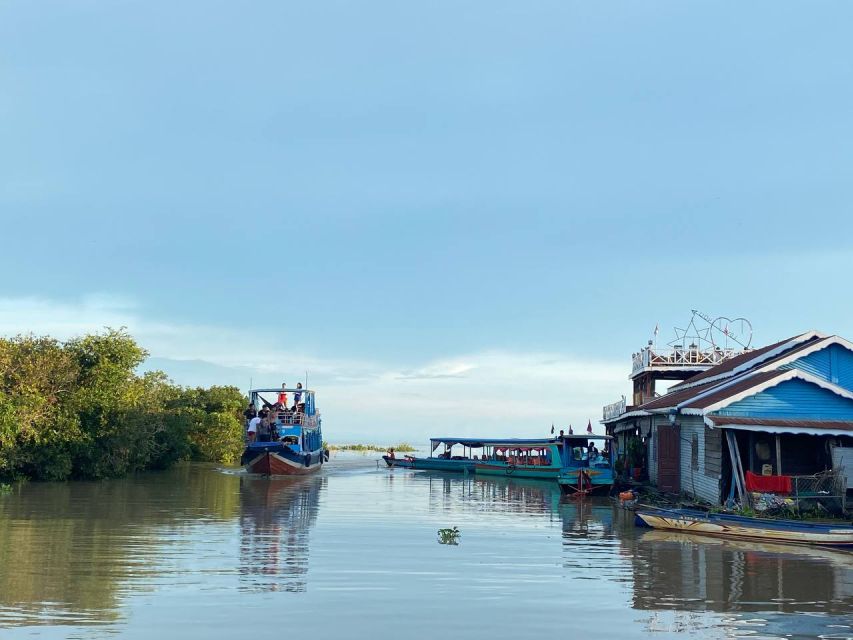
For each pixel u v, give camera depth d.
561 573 15.58
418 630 11.48
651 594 13.80
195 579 14.52
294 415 48.12
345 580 14.67
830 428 22.56
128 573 14.95
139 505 27.27
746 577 15.22
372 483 41.59
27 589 13.52
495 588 14.18
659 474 30.92
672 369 43.59
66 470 37.09
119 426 39.81
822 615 12.42
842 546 18.58
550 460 47.34
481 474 49.59
